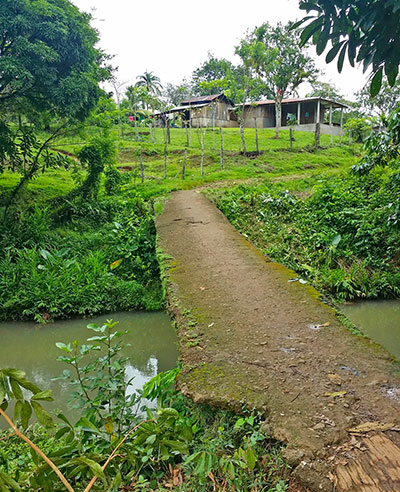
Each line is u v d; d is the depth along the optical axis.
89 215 12.24
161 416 2.28
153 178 17.11
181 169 18.73
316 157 21.58
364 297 8.57
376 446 2.51
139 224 11.12
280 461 2.54
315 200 11.93
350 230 10.43
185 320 4.66
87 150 12.91
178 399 3.75
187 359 3.77
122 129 26.70
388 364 3.51
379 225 10.05
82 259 10.11
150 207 12.16
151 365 5.89
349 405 2.94
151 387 3.72
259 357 3.71
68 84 10.77
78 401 4.73
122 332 3.52
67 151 20.94
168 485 2.80
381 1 2.25
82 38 11.35
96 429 2.59
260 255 7.31
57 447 3.45
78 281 8.66
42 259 9.59
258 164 19.81
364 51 2.45
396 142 7.11
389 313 7.78
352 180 12.73
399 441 2.54
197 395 3.17
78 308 8.22
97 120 13.34
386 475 2.29
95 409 3.24
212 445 2.74
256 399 3.06
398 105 6.68
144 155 21.69
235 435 2.89
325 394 3.08
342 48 2.47
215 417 3.15
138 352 6.38
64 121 12.66
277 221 11.48
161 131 29.84
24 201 12.37
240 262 6.87
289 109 32.53
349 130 26.83
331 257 9.55
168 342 6.79
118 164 19.89
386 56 2.42
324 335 4.11
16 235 10.45
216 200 12.38
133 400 3.43
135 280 9.60
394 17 2.29
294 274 6.19
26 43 9.98
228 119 33.31
